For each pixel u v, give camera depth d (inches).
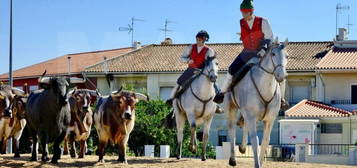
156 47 2228.1
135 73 2025.1
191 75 794.8
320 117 1745.8
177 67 2026.3
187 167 693.3
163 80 2020.2
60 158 803.4
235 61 618.2
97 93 811.4
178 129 820.0
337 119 1745.8
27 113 775.1
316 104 1817.2
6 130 844.6
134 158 821.9
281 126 1721.2
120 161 743.1
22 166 701.3
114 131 740.0
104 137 751.1
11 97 818.2
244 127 655.8
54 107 726.5
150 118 1521.9
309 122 1701.5
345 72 1873.8
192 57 799.7
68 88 734.5
